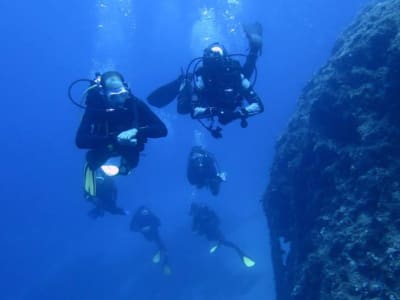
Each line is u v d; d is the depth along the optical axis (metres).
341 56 6.71
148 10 55.62
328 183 6.37
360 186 5.42
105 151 3.74
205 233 13.12
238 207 24.45
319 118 6.93
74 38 71.50
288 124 9.18
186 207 27.88
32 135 83.06
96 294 21.69
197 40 34.75
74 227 44.19
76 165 45.34
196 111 4.62
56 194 63.22
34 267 33.91
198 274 18.66
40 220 50.28
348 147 6.11
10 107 85.38
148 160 38.38
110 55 57.06
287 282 8.22
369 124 5.72
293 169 7.77
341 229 5.37
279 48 49.44
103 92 3.65
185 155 44.25
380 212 4.91
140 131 3.64
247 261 12.66
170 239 22.70
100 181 9.04
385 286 4.33
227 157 35.03
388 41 6.05
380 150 5.39
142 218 14.23
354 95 6.12
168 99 5.23
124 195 35.16
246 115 4.70
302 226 7.33
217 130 4.87
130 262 22.95
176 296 18.00
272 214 8.91
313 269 5.61
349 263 4.90
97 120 3.66
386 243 4.63
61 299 23.61
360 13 9.72
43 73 78.56
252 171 30.84
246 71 5.36
